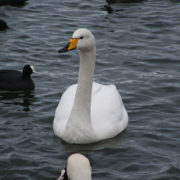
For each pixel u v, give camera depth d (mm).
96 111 13719
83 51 12484
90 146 13000
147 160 12219
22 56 19484
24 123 14273
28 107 15523
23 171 11578
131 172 11656
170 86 16984
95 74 17984
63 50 12164
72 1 26062
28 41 20844
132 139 13414
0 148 12633
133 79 17594
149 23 23234
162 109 15273
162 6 25594
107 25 22859
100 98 14117
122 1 26000
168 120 14508
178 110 15203
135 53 19938
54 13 24250
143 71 18344
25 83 17219
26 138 13258
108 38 21391
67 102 14055
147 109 15250
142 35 21844
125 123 14070
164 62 19188
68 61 19203
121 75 17938
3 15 23828
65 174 10352
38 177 11344
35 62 19031
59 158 12297
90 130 13016
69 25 22719
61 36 21484
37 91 16797
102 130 13336
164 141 13234
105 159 12305
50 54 19719
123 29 22422
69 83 17266
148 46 20703
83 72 12789
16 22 22969
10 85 17281
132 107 15406
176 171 11664
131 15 24203
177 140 13273
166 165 11938
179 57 19609
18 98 16422
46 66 18719
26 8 24875
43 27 22469
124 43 20922
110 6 25375
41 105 15641
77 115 12945
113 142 13250
